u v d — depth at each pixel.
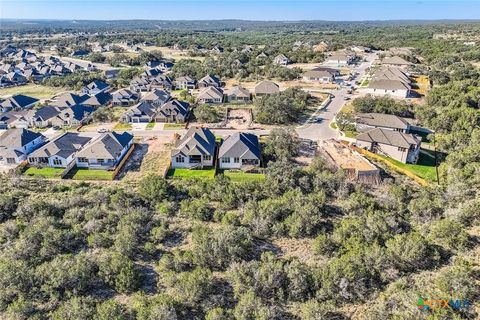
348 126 75.25
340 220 43.97
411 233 37.12
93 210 44.78
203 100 98.69
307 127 78.69
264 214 42.97
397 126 72.38
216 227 42.84
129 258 37.50
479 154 53.97
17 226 41.81
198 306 31.23
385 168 58.84
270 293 32.28
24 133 65.94
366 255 34.88
